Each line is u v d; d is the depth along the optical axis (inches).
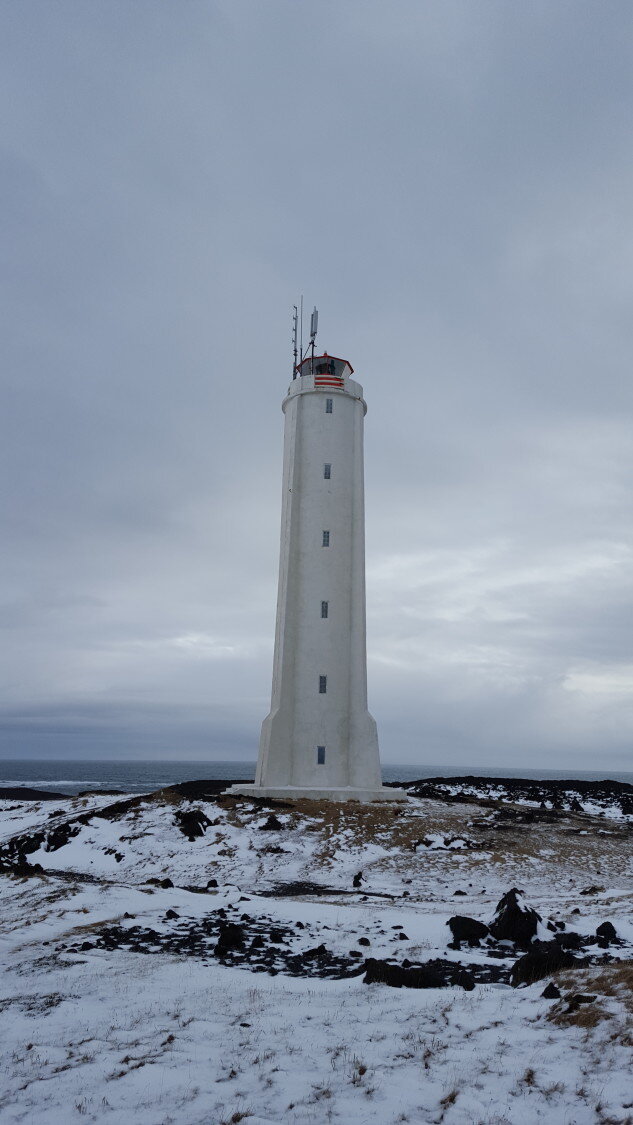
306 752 1724.9
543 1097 324.8
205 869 1159.6
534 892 996.6
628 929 677.3
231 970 550.6
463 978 515.2
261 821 1405.0
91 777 7298.2
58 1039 402.6
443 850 1268.5
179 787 1863.9
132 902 810.2
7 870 1075.3
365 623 1817.2
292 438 1923.0
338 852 1250.6
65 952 590.9
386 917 745.6
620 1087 326.3
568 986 469.7
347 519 1870.1
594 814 1831.9
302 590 1822.1
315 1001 470.9
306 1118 309.3
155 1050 385.1
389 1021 428.8
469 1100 324.2
